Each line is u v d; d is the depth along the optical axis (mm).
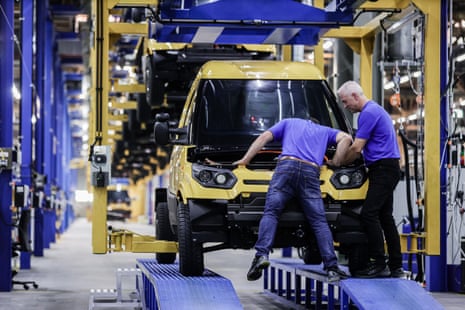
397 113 19906
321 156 9109
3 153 13984
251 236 9539
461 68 18609
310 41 12438
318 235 8961
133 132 30297
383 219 9430
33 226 24375
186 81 17719
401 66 17031
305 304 11578
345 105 9391
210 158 9727
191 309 8297
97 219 11938
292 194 9000
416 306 8086
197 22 10805
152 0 12000
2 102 14211
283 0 11000
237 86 10547
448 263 14219
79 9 33094
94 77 12797
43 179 20438
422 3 12516
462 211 14008
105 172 11906
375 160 9234
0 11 14188
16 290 14453
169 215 11703
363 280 8719
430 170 12578
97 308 11227
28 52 17844
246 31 12188
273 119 10344
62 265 20594
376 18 13328
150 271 10586
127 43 26203
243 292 14305
